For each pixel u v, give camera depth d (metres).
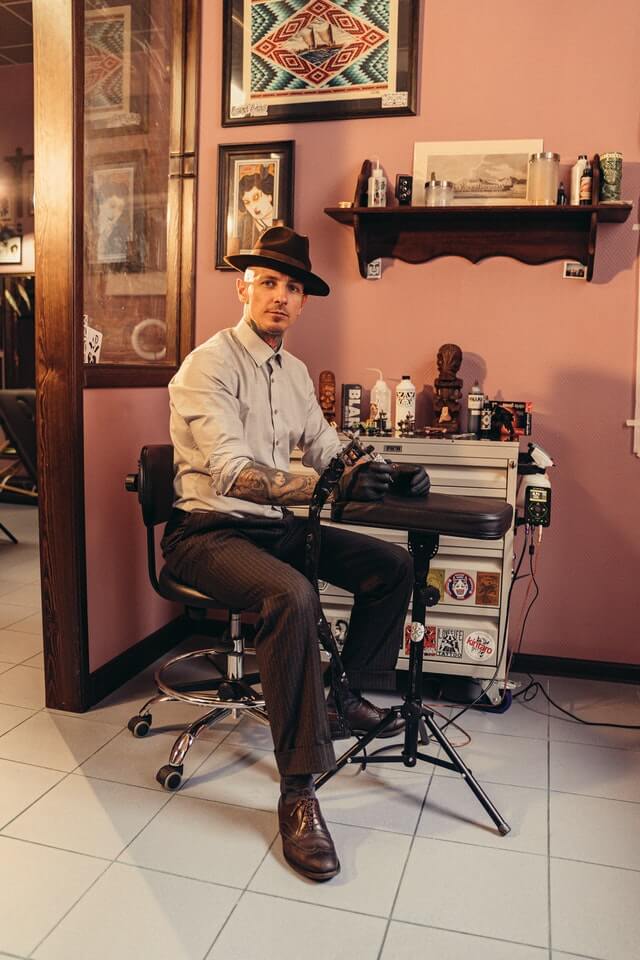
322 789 2.24
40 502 2.63
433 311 3.10
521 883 1.83
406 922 1.69
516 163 2.97
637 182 2.90
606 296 2.97
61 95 2.45
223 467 2.13
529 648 3.16
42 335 2.55
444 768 2.29
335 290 3.17
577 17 2.88
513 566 3.06
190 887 1.79
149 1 3.01
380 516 1.96
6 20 5.40
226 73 3.17
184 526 2.35
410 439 2.77
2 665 3.11
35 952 1.58
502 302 3.04
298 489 2.06
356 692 2.53
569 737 2.60
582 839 2.01
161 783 2.20
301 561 2.45
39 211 2.51
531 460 2.83
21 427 5.79
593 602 3.09
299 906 1.73
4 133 6.35
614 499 3.04
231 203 3.21
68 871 1.83
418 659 2.13
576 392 3.03
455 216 2.98
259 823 2.05
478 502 2.05
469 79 2.98
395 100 3.03
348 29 3.05
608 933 1.67
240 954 1.59
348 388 3.06
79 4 2.44
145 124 3.03
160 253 3.21
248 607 2.12
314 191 3.16
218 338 2.37
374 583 2.36
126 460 2.94
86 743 2.46
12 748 2.42
